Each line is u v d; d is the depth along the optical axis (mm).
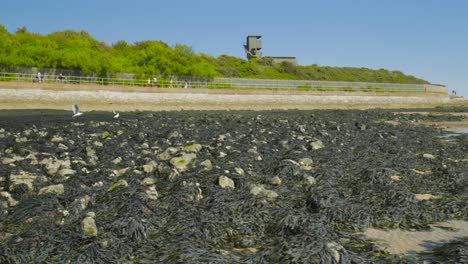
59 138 19562
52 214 8469
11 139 19734
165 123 29562
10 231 7883
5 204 9219
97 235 7484
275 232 7965
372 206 9711
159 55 67688
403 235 8141
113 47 79812
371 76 111000
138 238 7625
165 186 10883
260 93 59562
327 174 12680
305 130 26359
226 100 56500
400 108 65438
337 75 104375
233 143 18531
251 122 31953
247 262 6562
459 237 8039
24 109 40031
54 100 43281
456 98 92562
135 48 80562
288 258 6395
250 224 8281
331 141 21016
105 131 23500
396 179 12914
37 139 20016
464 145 21016
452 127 33156
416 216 9117
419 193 11273
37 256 6770
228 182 10953
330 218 8766
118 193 9680
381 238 7957
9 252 6758
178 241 7293
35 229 7551
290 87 73688
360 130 28125
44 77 53531
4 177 11500
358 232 8289
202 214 8547
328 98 65312
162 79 65188
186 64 69375
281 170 12906
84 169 12625
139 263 6660
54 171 12234
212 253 6746
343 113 48781
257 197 9711
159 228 8141
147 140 19828
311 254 6410
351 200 10078
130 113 40344
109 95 47031
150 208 8945
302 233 7375
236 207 9203
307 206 9531
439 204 9852
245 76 86938
